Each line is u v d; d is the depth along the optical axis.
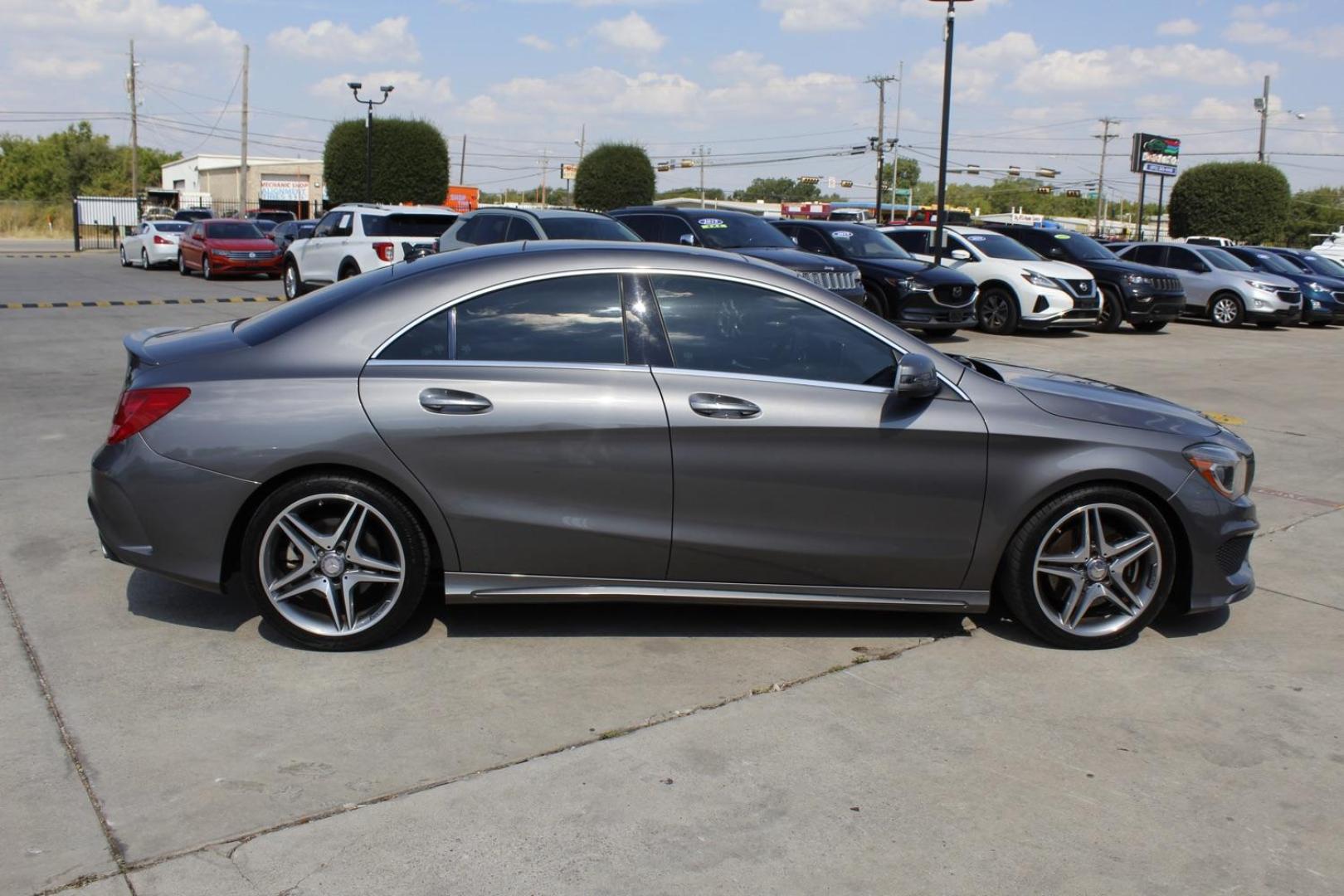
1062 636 4.54
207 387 4.18
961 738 3.76
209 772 3.37
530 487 4.21
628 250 4.44
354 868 2.91
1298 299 20.97
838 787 3.40
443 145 40.12
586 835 3.10
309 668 4.15
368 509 4.20
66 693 3.88
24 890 2.77
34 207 56.84
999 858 3.06
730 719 3.83
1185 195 47.03
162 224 29.11
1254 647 4.66
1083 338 17.44
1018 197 122.25
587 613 4.80
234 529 4.23
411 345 4.26
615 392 4.22
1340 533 6.45
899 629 4.73
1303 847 3.17
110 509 4.24
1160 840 3.18
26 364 11.31
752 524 4.30
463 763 3.47
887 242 16.75
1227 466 4.53
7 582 4.96
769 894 2.87
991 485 4.37
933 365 4.36
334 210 19.16
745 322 4.39
